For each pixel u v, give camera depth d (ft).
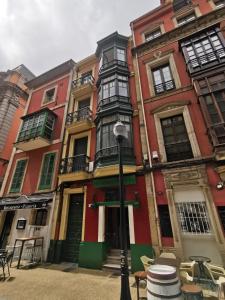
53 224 31.45
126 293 12.50
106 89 37.68
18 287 18.25
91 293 16.67
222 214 20.88
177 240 21.62
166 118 30.71
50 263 27.91
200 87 26.61
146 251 22.79
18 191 38.75
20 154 44.39
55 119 44.19
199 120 26.89
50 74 53.78
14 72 62.95
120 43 44.32
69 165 34.60
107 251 26.86
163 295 11.79
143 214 25.07
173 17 40.14
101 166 28.78
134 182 26.96
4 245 34.68
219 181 22.24
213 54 28.55
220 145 22.20
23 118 45.57
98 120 34.91
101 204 28.40
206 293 13.94
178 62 33.86
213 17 33.94
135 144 30.63
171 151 27.84
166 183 25.13
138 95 34.83
